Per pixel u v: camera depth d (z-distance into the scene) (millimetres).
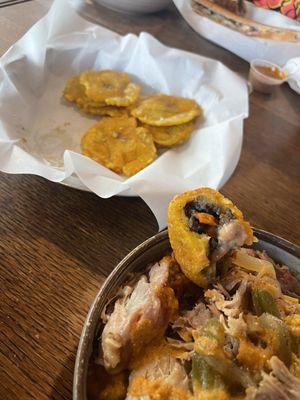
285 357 153
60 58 339
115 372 156
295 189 283
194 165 280
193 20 398
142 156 282
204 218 167
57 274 210
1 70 290
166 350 159
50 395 169
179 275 176
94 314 153
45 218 233
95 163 248
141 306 160
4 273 204
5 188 242
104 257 223
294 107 355
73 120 312
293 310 172
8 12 371
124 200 253
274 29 381
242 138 291
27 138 286
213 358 146
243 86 322
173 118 304
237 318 158
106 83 328
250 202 266
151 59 342
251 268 180
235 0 392
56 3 325
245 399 141
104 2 404
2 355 177
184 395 145
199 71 335
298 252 185
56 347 184
